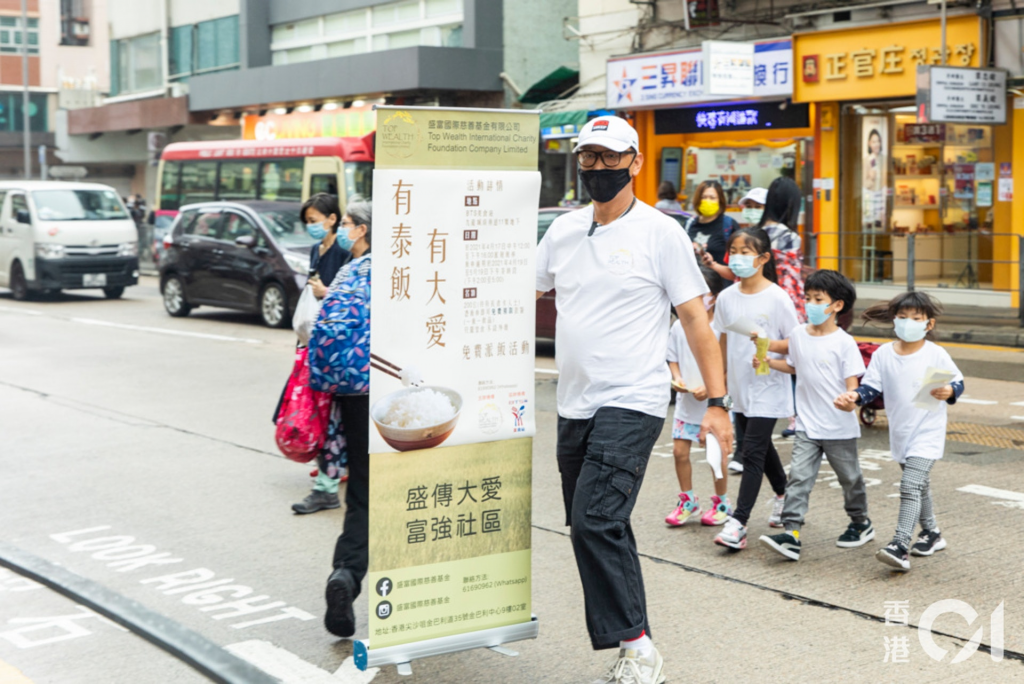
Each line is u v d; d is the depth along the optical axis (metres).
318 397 5.70
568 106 21.53
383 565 3.76
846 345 5.48
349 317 4.32
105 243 20.91
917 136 16.47
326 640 4.55
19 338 14.98
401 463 3.76
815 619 4.70
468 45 24.28
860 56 16.36
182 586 5.24
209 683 4.12
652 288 3.88
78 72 50.12
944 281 16.20
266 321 16.33
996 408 9.61
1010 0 14.73
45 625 4.73
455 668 4.24
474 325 3.83
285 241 16.34
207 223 17.44
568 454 4.02
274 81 27.69
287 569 5.48
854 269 17.16
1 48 48.72
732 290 5.90
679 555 5.64
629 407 3.84
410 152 3.68
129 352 13.58
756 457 5.68
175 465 7.73
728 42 17.27
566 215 4.09
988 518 6.22
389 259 3.68
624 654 3.83
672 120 19.61
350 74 25.33
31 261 20.56
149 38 35.50
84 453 8.09
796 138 17.95
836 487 7.05
